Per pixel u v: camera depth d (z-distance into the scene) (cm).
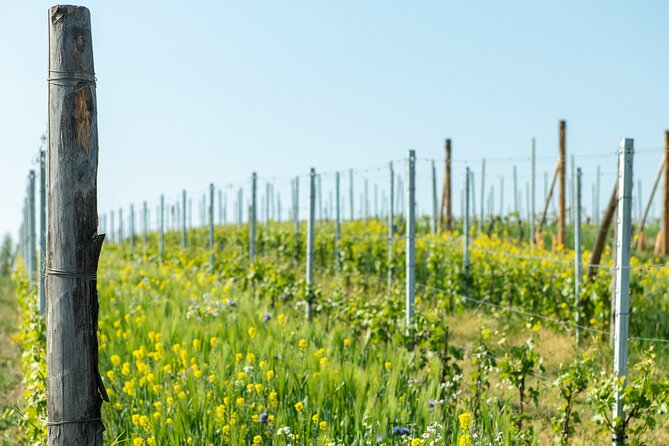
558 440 612
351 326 991
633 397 584
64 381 374
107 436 632
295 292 1200
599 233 1052
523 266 1321
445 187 2100
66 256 372
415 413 599
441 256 1430
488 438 558
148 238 3303
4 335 1459
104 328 977
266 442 568
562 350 980
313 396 625
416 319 870
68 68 371
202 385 630
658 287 1233
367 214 2814
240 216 2612
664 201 1895
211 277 1517
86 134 374
